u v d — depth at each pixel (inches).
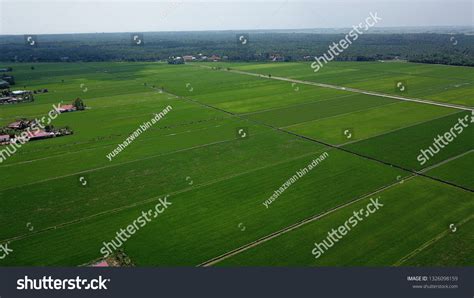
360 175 2222.0
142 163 2487.7
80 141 2974.9
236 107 4087.1
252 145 2812.5
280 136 3016.7
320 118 3535.9
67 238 1620.3
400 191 2000.5
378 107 3895.2
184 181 2193.7
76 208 1889.8
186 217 1787.6
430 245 1510.8
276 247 1528.1
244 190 2058.3
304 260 1430.9
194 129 3267.7
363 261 1414.9
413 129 3100.4
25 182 2206.0
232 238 1601.9
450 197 1920.5
